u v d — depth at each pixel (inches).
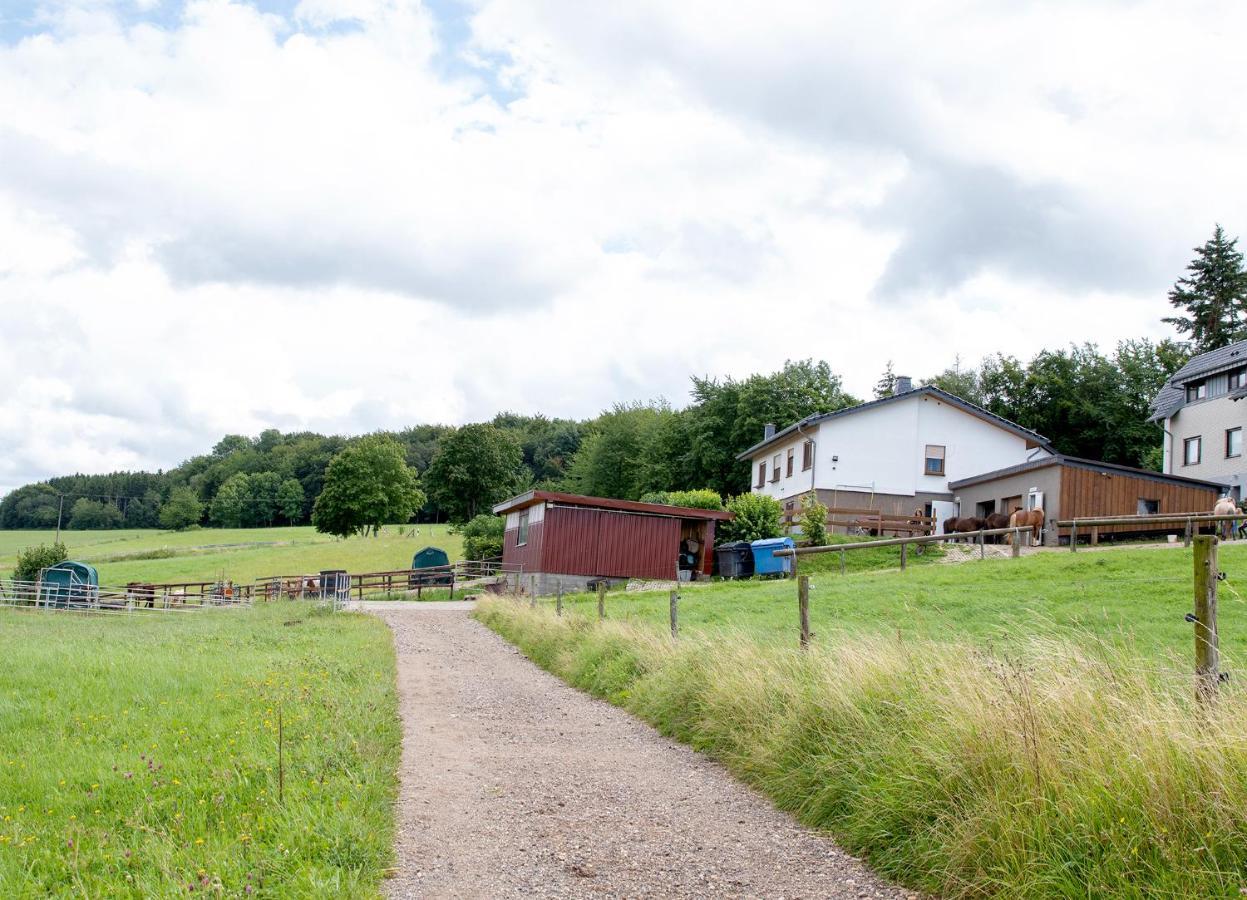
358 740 347.3
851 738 285.7
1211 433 1632.6
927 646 332.5
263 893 197.5
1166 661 311.4
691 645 456.1
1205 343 2412.6
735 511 1440.7
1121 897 176.2
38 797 284.8
